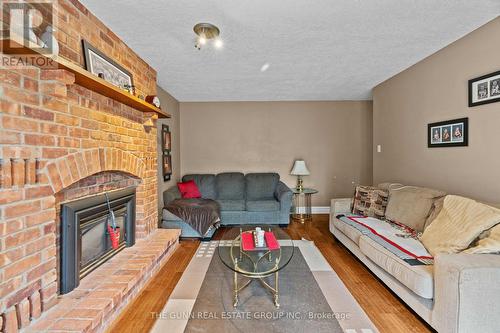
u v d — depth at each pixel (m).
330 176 5.05
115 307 1.74
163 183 4.02
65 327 1.31
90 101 1.77
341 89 4.15
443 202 2.19
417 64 2.99
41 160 1.36
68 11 1.62
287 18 1.98
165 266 2.64
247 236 2.51
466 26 2.16
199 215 3.42
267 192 4.58
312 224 4.28
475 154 2.26
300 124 5.01
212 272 2.50
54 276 1.46
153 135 2.93
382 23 2.08
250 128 5.02
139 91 2.67
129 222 2.44
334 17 1.98
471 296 1.36
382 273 2.16
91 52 1.82
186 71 3.18
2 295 1.15
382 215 2.93
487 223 1.67
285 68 3.12
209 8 1.83
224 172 4.92
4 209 1.16
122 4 1.77
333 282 2.29
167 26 2.08
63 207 1.64
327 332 1.63
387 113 3.64
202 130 5.02
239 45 2.45
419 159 3.00
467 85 2.32
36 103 1.32
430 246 1.95
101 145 1.90
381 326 1.69
